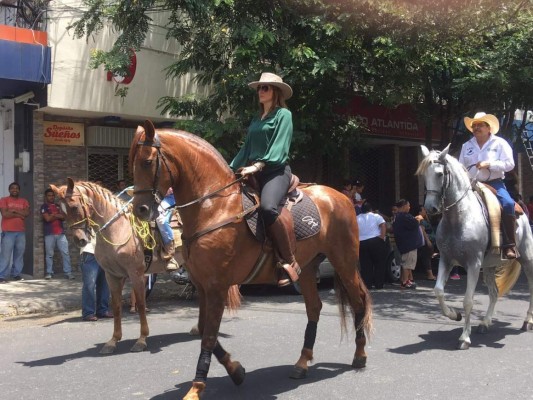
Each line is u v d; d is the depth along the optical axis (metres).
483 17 11.87
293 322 8.48
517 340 7.25
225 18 10.83
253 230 4.92
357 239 6.03
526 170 21.67
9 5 12.24
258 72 10.51
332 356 6.49
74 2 12.12
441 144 15.43
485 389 5.26
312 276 5.89
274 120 5.09
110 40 12.71
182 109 11.69
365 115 15.67
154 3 10.83
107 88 12.70
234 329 8.00
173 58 13.66
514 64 12.29
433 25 11.54
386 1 11.09
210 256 4.75
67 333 7.98
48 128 12.98
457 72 12.93
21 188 13.12
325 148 12.93
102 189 7.07
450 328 8.02
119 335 6.97
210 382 5.59
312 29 10.94
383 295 11.16
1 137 13.52
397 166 18.42
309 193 5.80
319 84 11.91
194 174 4.86
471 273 6.79
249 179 5.12
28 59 11.41
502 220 7.18
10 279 12.47
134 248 6.97
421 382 5.48
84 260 8.84
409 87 12.61
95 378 5.76
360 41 11.77
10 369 6.14
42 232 12.77
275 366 6.12
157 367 6.14
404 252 12.03
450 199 6.73
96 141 13.55
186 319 8.92
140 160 4.63
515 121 18.48
